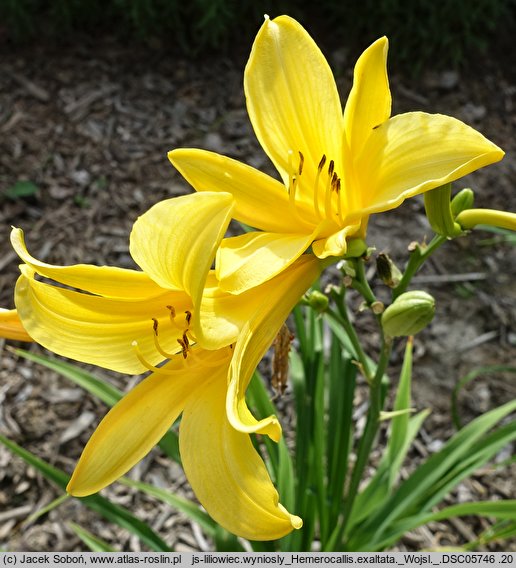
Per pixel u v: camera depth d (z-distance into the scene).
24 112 0.72
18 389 0.54
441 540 0.48
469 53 0.80
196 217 0.18
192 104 0.74
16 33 0.75
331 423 0.39
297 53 0.23
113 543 0.47
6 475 0.49
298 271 0.23
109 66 0.76
